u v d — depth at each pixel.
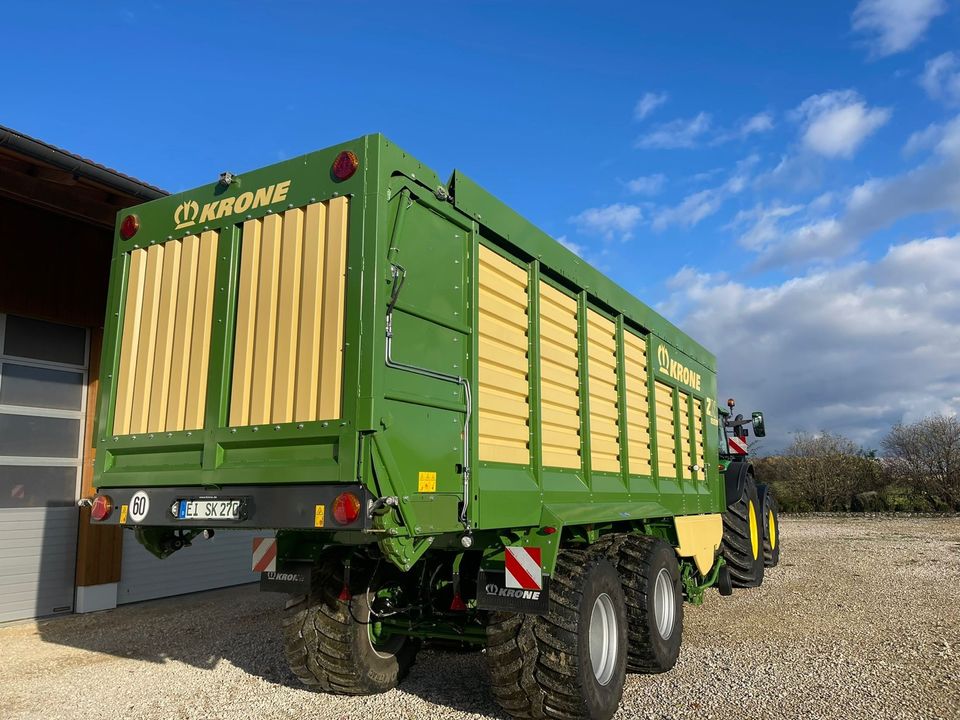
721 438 9.40
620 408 5.50
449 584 4.30
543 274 4.59
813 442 24.84
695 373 7.55
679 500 6.52
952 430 22.22
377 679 4.38
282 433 3.25
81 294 7.66
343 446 3.04
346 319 3.17
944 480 22.08
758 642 5.59
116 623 6.75
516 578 3.62
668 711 4.02
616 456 5.39
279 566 4.09
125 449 3.86
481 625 4.20
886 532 15.28
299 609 4.39
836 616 6.55
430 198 3.54
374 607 4.35
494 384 3.92
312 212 3.42
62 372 7.54
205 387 3.65
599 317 5.35
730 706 4.09
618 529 5.33
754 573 8.14
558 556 4.08
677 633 5.04
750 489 8.57
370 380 3.03
